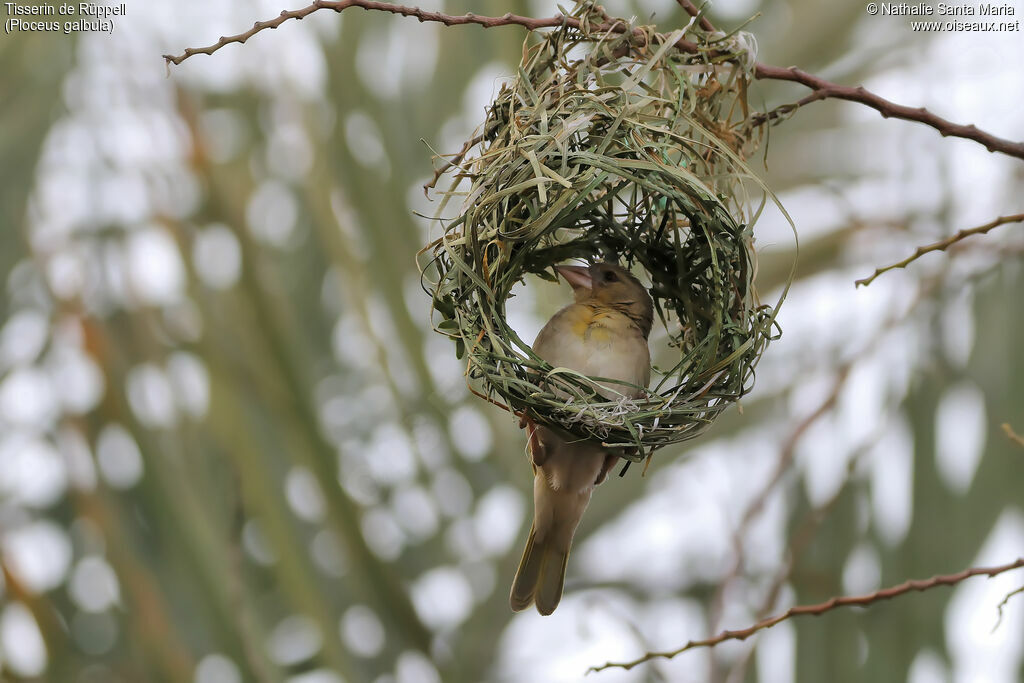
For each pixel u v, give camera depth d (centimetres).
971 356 980
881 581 949
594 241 968
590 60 879
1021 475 944
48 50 1060
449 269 888
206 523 977
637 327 980
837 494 969
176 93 1052
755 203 1130
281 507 981
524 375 868
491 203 865
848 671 930
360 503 992
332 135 1034
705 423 884
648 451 934
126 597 963
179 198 1027
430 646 1008
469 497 1080
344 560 991
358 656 989
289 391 991
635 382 963
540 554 1021
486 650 1070
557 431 875
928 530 952
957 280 1002
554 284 1101
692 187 857
